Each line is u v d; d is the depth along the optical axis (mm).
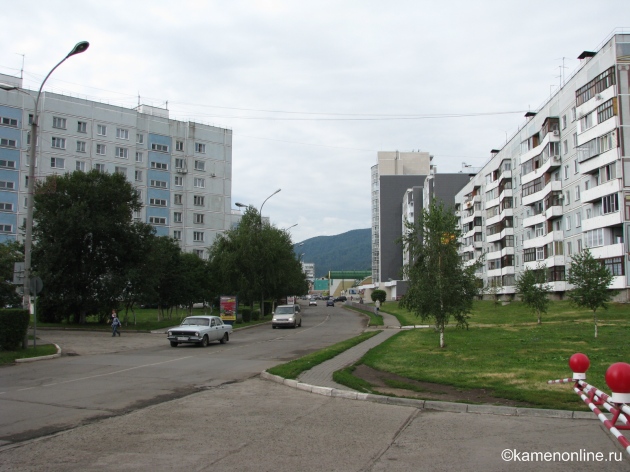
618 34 43031
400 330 35750
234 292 51031
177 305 48781
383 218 127562
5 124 64125
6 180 63688
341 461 6578
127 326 40094
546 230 56906
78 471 6199
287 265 54000
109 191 40844
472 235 86375
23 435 7961
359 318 59562
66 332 35125
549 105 58344
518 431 8133
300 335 35031
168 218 79562
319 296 189250
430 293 21734
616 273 42781
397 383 12625
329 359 18031
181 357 20688
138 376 14961
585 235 47062
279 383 13664
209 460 6633
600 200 46000
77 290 40812
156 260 42344
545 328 30266
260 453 6949
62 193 40281
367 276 178125
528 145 63719
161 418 9234
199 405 10523
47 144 67500
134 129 76500
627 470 6152
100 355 21547
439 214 23000
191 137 82688
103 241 40469
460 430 8258
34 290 21719
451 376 13562
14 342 20359
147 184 77625
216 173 85125
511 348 20234
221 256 50875
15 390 12352
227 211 86000
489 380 12773
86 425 8664
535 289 34062
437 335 27906
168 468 6309
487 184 81938
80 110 70938
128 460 6637
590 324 31844
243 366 17625
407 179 128500
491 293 66625
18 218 64188
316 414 9617
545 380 12570
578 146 47969
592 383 11680
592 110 45719
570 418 9086
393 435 7953
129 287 40750
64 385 13180
